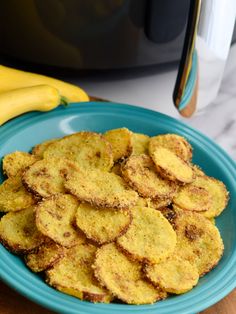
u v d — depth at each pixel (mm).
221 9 401
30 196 346
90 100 464
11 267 310
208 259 331
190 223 348
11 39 467
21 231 331
